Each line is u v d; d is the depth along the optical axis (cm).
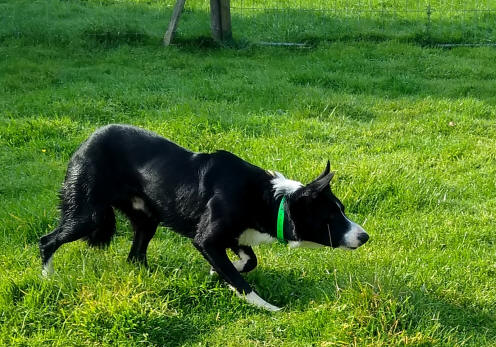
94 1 730
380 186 356
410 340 258
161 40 593
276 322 270
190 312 275
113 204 286
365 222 336
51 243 286
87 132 408
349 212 347
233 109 444
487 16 675
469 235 329
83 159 282
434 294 286
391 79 505
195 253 306
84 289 274
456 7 707
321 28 634
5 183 357
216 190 274
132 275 281
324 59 560
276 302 285
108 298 267
